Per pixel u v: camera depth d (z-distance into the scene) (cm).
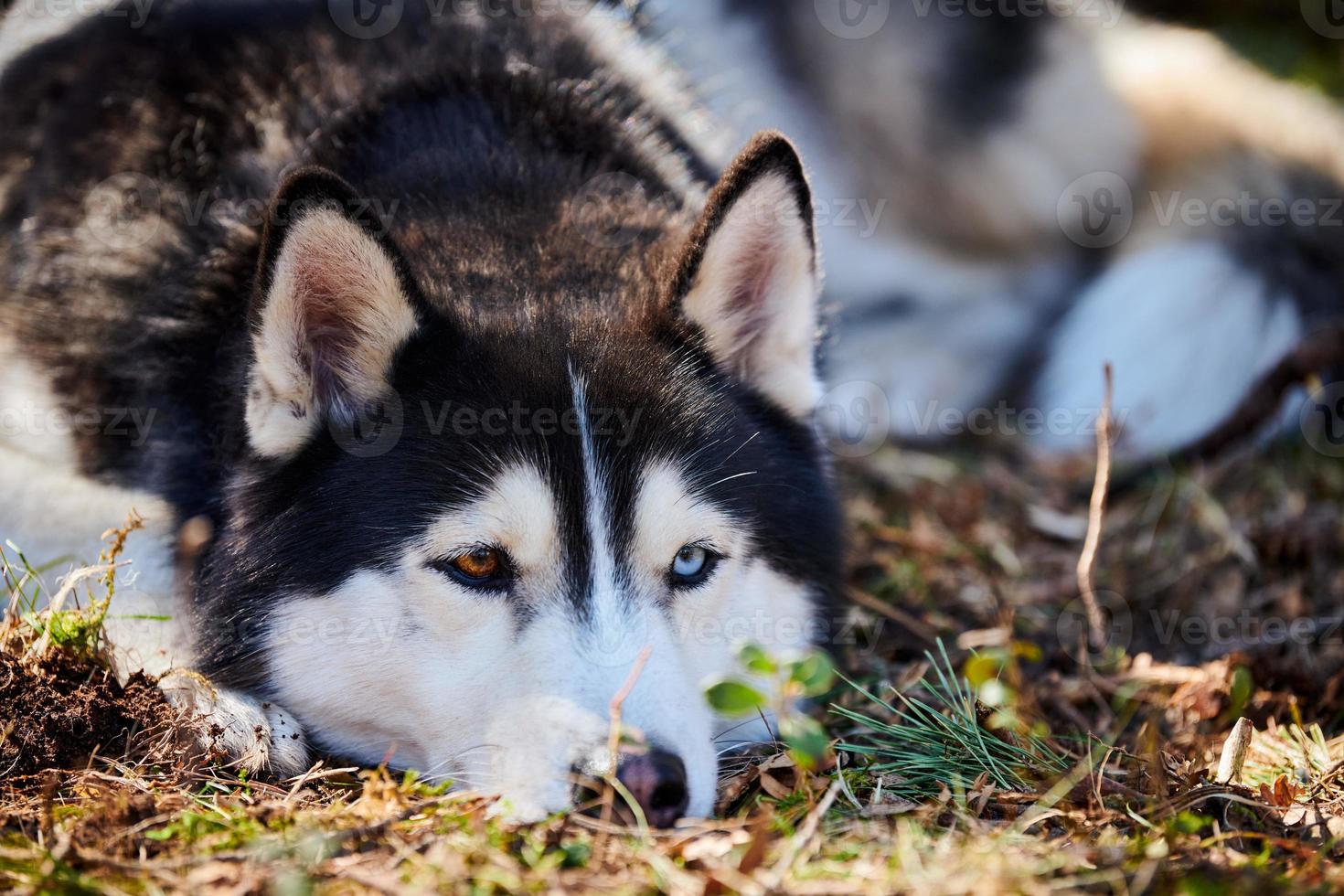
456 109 515
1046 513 711
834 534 492
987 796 391
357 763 434
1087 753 430
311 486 416
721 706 333
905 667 528
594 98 542
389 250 400
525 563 400
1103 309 831
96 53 552
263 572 420
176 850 344
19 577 476
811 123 828
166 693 420
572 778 360
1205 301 801
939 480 738
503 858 332
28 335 521
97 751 398
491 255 457
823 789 395
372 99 513
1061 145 865
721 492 425
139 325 487
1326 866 346
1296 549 630
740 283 455
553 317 433
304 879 321
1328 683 510
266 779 407
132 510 435
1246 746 415
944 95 848
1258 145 860
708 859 338
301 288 402
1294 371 759
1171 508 693
